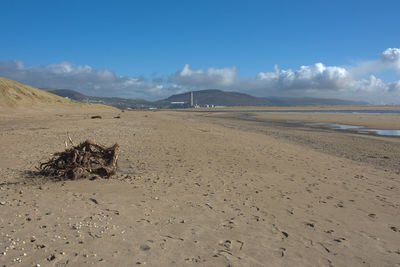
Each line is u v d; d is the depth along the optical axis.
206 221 5.55
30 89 75.00
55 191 7.09
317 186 8.59
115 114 63.59
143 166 10.56
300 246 4.70
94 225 5.05
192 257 4.15
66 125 27.98
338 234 5.25
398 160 14.40
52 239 4.42
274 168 10.90
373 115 65.56
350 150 17.48
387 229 5.59
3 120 36.50
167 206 6.32
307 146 18.59
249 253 4.37
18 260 3.76
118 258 3.98
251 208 6.44
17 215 5.34
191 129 26.22
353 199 7.45
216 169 10.37
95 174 8.73
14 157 11.41
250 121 49.91
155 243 4.51
